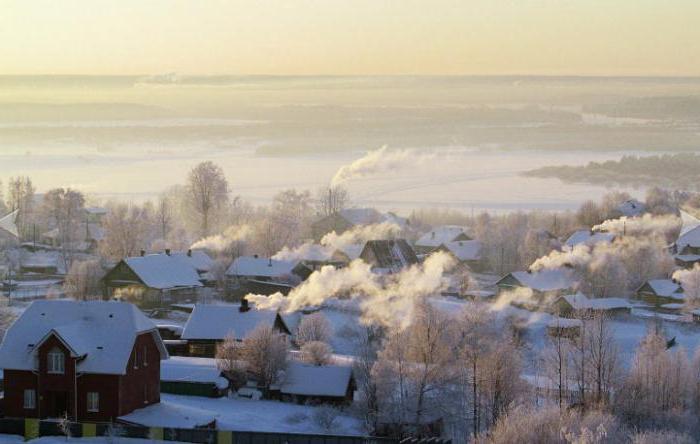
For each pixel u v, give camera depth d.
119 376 85.31
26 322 89.12
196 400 99.88
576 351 108.25
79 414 85.75
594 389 102.50
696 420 94.62
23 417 87.00
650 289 185.75
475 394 92.00
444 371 95.38
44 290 180.38
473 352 99.12
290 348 117.62
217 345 116.12
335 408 98.94
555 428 79.94
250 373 103.25
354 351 123.38
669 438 83.50
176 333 131.38
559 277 183.38
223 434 81.69
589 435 75.75
